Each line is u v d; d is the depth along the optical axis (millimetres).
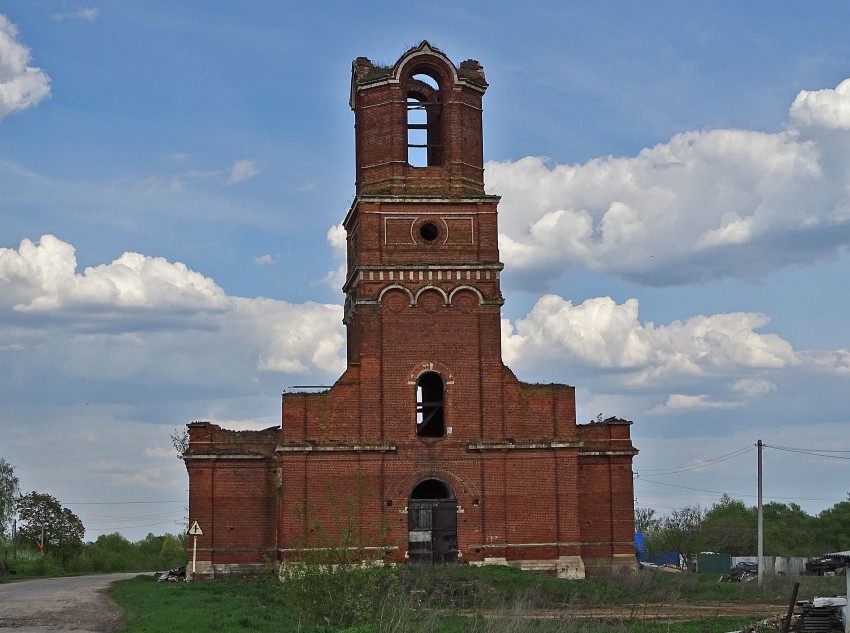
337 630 34781
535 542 59719
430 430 64438
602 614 44719
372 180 62250
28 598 55844
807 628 38500
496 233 62000
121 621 41562
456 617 41375
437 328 61062
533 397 61219
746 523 142375
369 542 58812
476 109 63531
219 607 44312
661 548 115500
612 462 65312
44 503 128625
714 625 39938
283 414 59656
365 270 60906
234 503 63781
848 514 149375
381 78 62344
